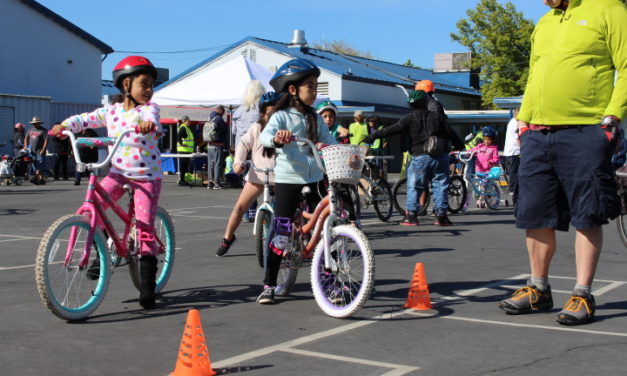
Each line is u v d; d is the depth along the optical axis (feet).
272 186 25.50
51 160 90.58
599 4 16.44
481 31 150.30
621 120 16.16
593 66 16.49
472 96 153.17
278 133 17.42
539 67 17.08
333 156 17.12
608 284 21.68
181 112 76.64
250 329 16.51
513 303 17.76
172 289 21.24
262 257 24.03
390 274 23.43
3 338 15.75
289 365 13.75
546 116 16.83
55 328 16.62
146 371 13.48
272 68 120.98
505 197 55.26
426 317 17.60
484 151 47.29
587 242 16.88
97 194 17.78
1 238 32.76
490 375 13.12
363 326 16.75
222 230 35.29
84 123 18.53
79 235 17.28
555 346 14.96
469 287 21.31
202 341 13.12
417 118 36.58
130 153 18.35
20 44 101.71
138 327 16.72
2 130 87.71
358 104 116.88
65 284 17.24
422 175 36.83
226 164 65.21
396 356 14.30
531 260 18.02
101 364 13.91
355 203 34.27
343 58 140.05
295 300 19.69
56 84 106.01
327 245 17.62
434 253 27.94
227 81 67.15
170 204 49.62
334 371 13.37
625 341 15.33
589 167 16.42
